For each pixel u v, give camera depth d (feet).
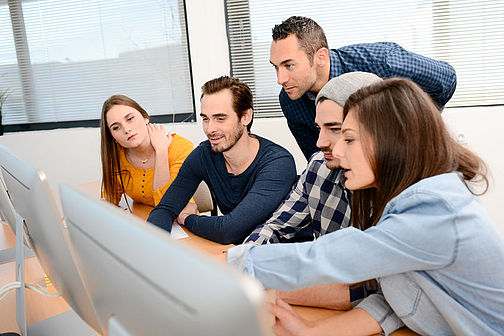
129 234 1.45
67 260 2.32
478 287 2.44
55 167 11.26
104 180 6.65
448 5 8.84
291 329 2.86
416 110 2.57
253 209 4.82
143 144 6.44
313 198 4.44
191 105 10.58
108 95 11.11
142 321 1.49
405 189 2.58
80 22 10.87
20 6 11.14
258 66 10.09
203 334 1.18
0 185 3.86
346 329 2.83
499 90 8.98
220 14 9.95
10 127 11.95
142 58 10.66
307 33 5.65
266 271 2.72
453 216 2.33
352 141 2.73
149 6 10.33
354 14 9.28
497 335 2.49
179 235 5.15
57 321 3.31
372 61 6.21
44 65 11.36
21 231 3.12
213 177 5.50
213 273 1.13
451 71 6.63
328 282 2.56
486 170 2.82
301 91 5.92
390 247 2.43
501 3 8.59
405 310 2.71
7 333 3.03
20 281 3.14
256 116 10.29
